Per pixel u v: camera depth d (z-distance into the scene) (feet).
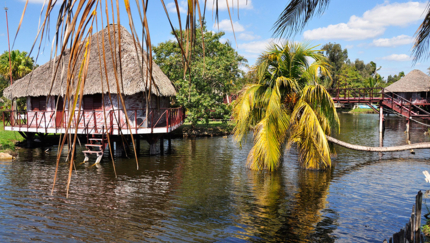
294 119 45.57
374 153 61.36
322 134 43.09
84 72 3.55
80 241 23.45
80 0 3.54
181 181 40.73
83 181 40.06
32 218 27.61
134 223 26.91
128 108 55.52
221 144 75.41
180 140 83.41
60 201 32.22
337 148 67.56
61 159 54.08
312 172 45.55
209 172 45.88
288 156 58.13
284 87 47.19
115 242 23.39
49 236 24.17
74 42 3.51
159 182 40.22
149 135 58.70
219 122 120.06
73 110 3.63
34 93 57.41
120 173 44.57
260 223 27.09
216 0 3.95
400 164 50.78
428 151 62.80
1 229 25.18
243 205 31.60
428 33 17.67
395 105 96.22
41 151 62.08
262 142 43.50
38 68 64.95
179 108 70.23
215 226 26.43
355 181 40.40
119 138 55.98
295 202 32.45
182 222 27.25
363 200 33.01
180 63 92.99
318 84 43.65
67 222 26.89
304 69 47.01
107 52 56.70
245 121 45.34
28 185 37.81
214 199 33.45
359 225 26.63
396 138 82.64
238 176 43.42
